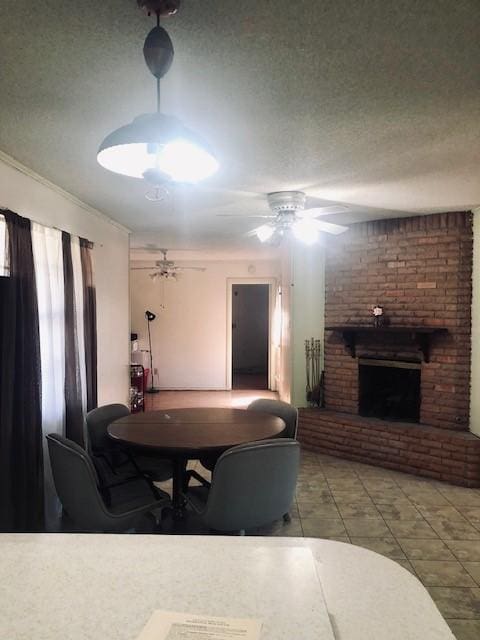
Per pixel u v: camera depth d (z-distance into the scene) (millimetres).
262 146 2363
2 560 1002
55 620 811
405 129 2141
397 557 2691
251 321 10586
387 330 4184
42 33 1403
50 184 3061
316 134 2205
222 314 8148
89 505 2199
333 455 4570
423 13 1308
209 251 7023
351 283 4707
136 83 1718
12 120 2061
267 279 8070
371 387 4770
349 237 4707
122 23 1357
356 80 1690
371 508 3365
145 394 7754
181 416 3209
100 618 814
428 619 825
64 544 1069
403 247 4352
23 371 2539
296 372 5102
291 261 5180
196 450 2447
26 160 2611
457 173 2830
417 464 4055
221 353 8195
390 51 1501
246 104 1887
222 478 2160
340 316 4805
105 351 4289
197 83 1711
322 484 3832
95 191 3283
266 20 1338
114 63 1578
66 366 3154
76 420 3203
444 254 4137
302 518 3193
